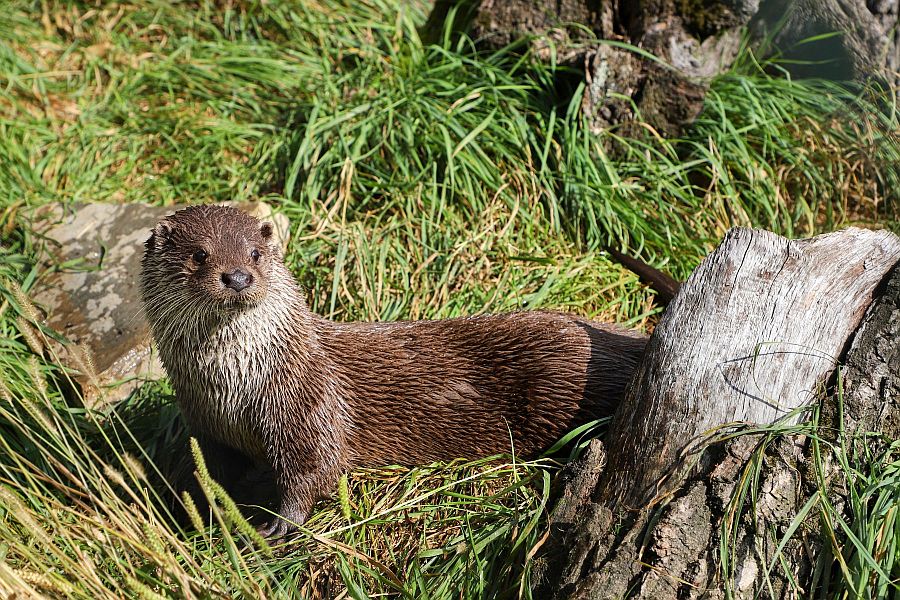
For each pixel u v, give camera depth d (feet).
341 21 57.62
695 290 29.89
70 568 24.70
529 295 42.60
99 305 43.42
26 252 45.83
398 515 31.71
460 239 44.60
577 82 48.83
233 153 53.42
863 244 30.27
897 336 27.71
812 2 47.96
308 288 44.37
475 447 34.58
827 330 28.60
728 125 47.42
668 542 25.75
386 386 34.50
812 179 47.70
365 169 48.49
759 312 28.81
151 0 61.41
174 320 32.96
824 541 25.36
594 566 26.04
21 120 54.90
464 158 46.57
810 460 26.48
